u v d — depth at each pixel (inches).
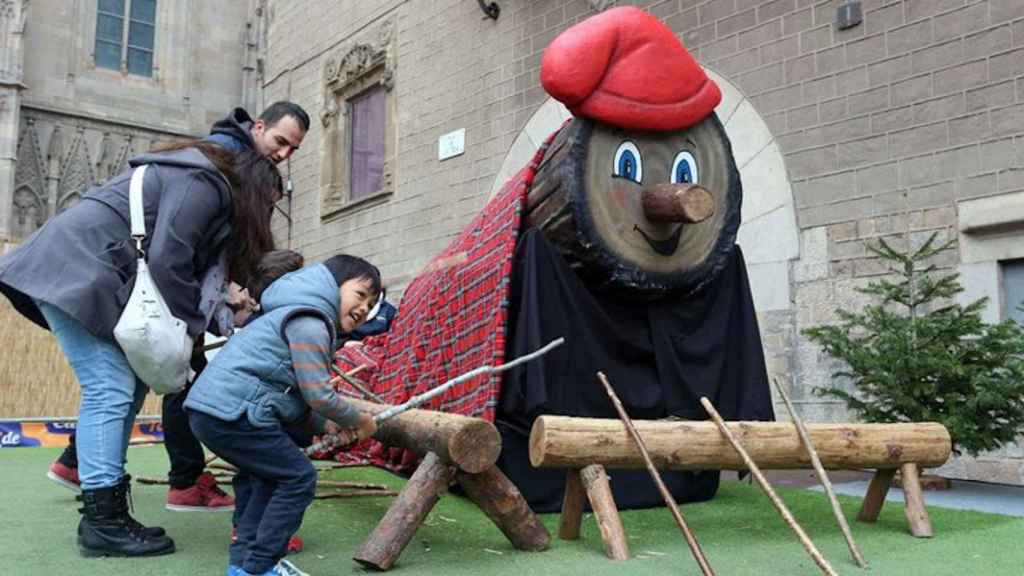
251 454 103.8
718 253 176.7
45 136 842.2
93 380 121.1
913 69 249.9
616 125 164.7
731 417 180.4
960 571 117.1
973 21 237.6
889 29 256.1
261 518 106.5
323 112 555.2
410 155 468.8
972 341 194.4
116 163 872.9
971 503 184.7
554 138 175.2
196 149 130.0
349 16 535.8
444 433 119.6
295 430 115.8
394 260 476.4
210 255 132.7
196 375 153.9
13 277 116.2
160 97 900.6
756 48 291.0
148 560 118.5
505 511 126.0
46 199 834.2
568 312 164.6
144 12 909.2
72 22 864.3
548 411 159.5
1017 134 226.5
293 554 125.0
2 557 119.7
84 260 116.4
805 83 276.2
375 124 517.0
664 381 172.2
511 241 168.6
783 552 129.3
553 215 165.0
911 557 126.3
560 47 159.0
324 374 103.8
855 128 262.4
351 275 111.5
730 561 122.8
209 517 152.0
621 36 163.2
